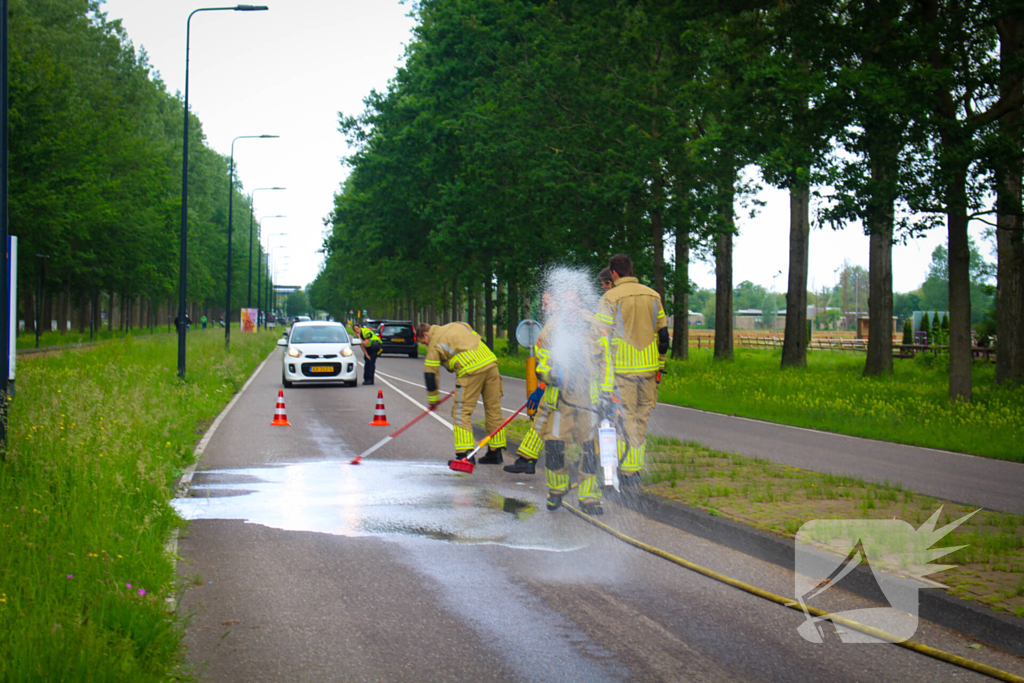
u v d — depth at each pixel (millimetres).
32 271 49688
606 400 7426
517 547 6402
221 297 112438
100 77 56594
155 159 57094
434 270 51969
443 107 37781
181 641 4453
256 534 6777
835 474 9930
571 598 5211
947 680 4023
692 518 6918
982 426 15078
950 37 17969
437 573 5723
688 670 4117
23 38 46531
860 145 18625
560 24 30172
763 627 4730
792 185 19031
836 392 22094
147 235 57688
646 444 11211
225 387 22000
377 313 122312
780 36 20000
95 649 3709
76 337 57094
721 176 28188
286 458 10891
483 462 10359
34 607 4246
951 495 8680
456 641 4484
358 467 10133
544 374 7531
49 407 9766
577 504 7867
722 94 20516
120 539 5508
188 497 8234
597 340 7457
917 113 17250
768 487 8039
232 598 5199
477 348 10008
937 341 43938
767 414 17828
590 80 29297
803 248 31531
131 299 72125
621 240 30438
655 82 27719
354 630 4648
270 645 4422
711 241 32250
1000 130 17781
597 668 4133
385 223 46312
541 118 30547
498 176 33875
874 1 18672
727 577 5617
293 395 21734
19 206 40250
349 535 6746
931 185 17641
